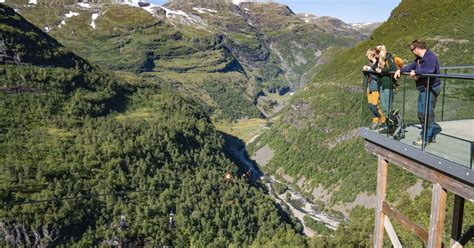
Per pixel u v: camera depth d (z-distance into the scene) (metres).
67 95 185.38
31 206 108.31
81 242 109.94
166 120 192.38
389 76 13.41
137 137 162.88
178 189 141.50
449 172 9.93
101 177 131.75
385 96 13.56
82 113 176.50
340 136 198.50
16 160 127.12
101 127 167.00
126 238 113.31
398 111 13.06
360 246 82.94
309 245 95.50
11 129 147.62
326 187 176.75
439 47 179.88
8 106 161.88
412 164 11.93
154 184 138.88
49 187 117.31
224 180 155.12
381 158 13.88
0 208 105.25
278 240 109.31
